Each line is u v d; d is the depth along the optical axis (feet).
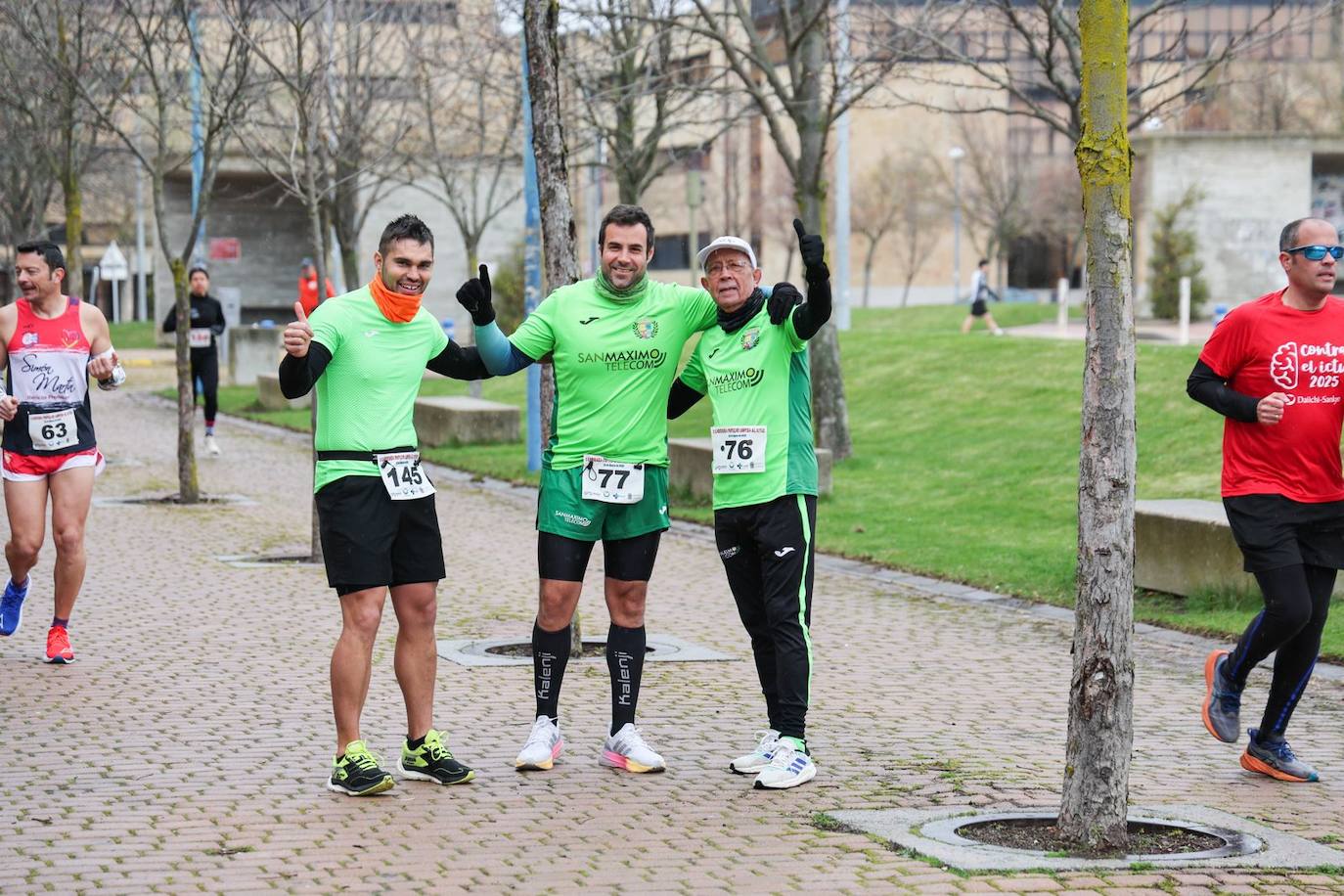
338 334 21.72
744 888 17.58
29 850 18.81
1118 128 18.58
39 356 30.14
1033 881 17.74
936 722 27.12
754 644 24.04
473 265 90.63
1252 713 28.45
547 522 23.58
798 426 23.54
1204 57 68.33
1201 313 139.64
